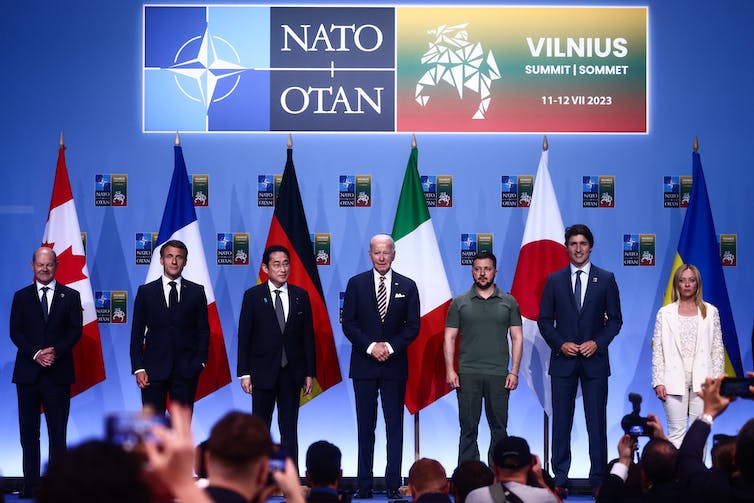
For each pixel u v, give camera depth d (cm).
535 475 562
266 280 1115
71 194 1146
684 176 1188
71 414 1166
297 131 1195
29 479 1038
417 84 1196
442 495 523
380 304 1039
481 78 1197
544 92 1195
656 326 1049
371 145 1195
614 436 1168
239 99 1195
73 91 1195
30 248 1181
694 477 452
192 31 1198
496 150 1193
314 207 1191
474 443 1033
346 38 1198
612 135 1194
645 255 1184
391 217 1191
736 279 1184
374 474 1160
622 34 1197
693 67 1195
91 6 1199
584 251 1055
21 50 1192
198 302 1059
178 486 217
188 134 1194
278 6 1198
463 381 1038
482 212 1191
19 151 1186
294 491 325
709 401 475
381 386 1027
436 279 1137
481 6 1199
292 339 1036
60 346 1035
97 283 1184
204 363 1046
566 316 1051
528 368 1134
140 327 1048
